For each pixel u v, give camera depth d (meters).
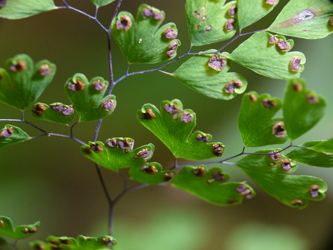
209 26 0.22
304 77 0.39
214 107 0.42
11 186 0.42
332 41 0.40
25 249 0.33
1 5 0.22
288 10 0.23
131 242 0.35
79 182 0.45
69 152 0.44
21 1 0.22
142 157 0.23
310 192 0.23
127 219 0.43
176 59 0.22
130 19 0.22
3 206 0.40
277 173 0.23
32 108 0.22
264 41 0.23
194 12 0.22
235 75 0.23
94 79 0.22
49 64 0.22
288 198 0.23
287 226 0.42
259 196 0.43
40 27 0.47
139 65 0.43
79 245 0.23
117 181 0.45
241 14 0.22
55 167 0.44
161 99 0.43
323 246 0.42
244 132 0.23
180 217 0.38
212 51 0.23
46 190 0.43
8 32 0.46
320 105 0.22
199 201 0.43
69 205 0.43
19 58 0.22
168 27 0.22
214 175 0.23
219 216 0.42
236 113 0.41
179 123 0.23
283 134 0.22
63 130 0.43
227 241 0.41
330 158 0.22
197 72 0.23
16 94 0.22
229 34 0.22
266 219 0.43
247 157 0.23
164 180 0.23
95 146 0.23
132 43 0.22
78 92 0.22
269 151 0.23
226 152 0.38
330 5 0.23
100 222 0.42
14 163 0.43
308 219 0.42
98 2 0.22
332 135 0.35
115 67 0.43
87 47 0.45
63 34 0.46
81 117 0.22
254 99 0.22
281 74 0.23
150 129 0.23
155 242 0.35
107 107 0.22
